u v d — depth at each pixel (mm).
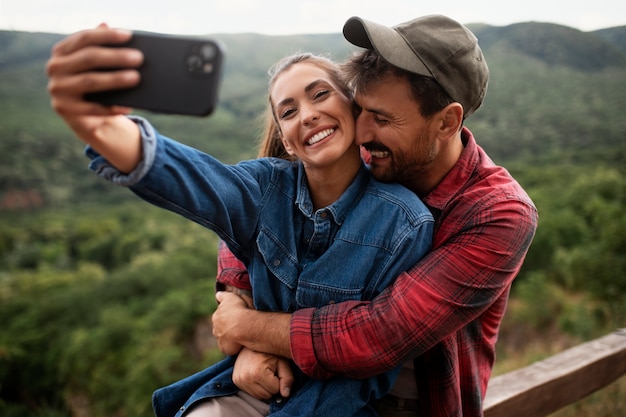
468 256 1096
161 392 1294
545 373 1877
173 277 27078
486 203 1139
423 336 1062
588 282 10734
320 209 1146
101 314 23734
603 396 2777
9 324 25422
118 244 52094
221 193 1029
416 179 1261
